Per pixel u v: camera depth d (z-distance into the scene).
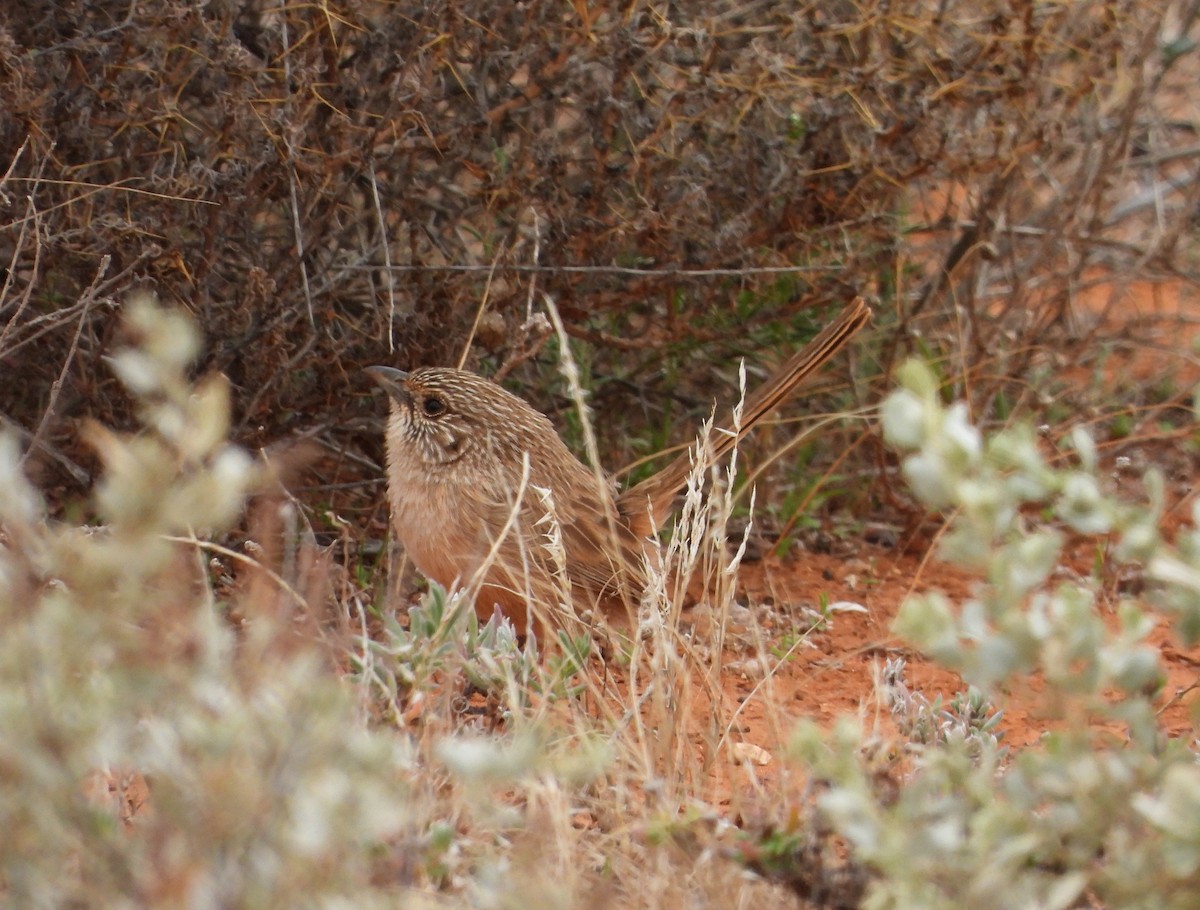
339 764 4.89
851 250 12.65
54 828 4.88
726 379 13.68
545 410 13.16
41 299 10.90
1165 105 17.36
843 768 5.46
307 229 11.03
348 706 5.81
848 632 11.40
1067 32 12.55
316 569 8.17
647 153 11.59
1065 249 15.18
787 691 9.93
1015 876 5.54
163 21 10.23
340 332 11.98
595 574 10.27
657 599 8.03
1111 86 14.65
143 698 4.96
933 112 11.96
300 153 10.69
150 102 10.56
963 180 12.69
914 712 7.89
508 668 7.09
